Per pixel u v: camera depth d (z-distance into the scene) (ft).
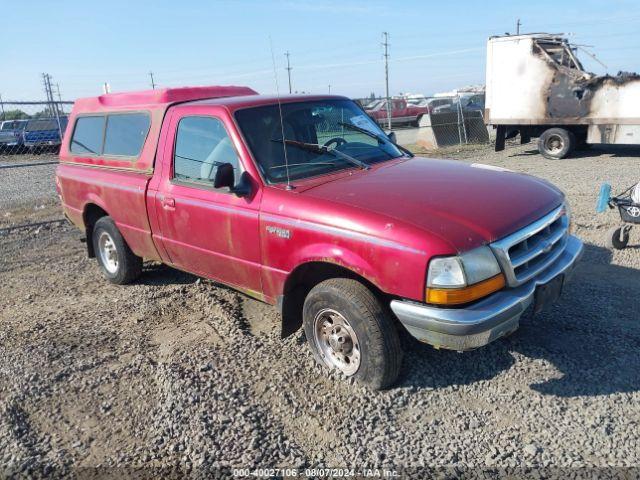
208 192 14.43
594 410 11.15
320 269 12.91
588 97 46.39
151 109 16.83
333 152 14.66
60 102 33.96
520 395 11.76
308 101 15.87
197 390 12.39
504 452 10.14
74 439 11.28
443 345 10.72
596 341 13.69
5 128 78.79
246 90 19.24
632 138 44.98
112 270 20.17
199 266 15.72
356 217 11.32
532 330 14.38
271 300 13.75
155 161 16.43
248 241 13.50
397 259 10.66
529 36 48.62
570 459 9.87
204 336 15.30
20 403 12.49
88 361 14.16
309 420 11.34
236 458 10.37
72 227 30.48
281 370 13.14
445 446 10.42
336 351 12.55
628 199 19.75
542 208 12.23
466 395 11.89
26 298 19.53
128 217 17.72
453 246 10.30
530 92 49.55
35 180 52.11
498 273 10.82
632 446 10.11
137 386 12.96
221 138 14.30
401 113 101.91
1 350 15.07
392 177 13.35
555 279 11.91
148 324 16.47
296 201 12.42
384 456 10.24
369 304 11.49
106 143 18.89
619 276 17.88
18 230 30.12
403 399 11.78
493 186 12.72
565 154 48.62
